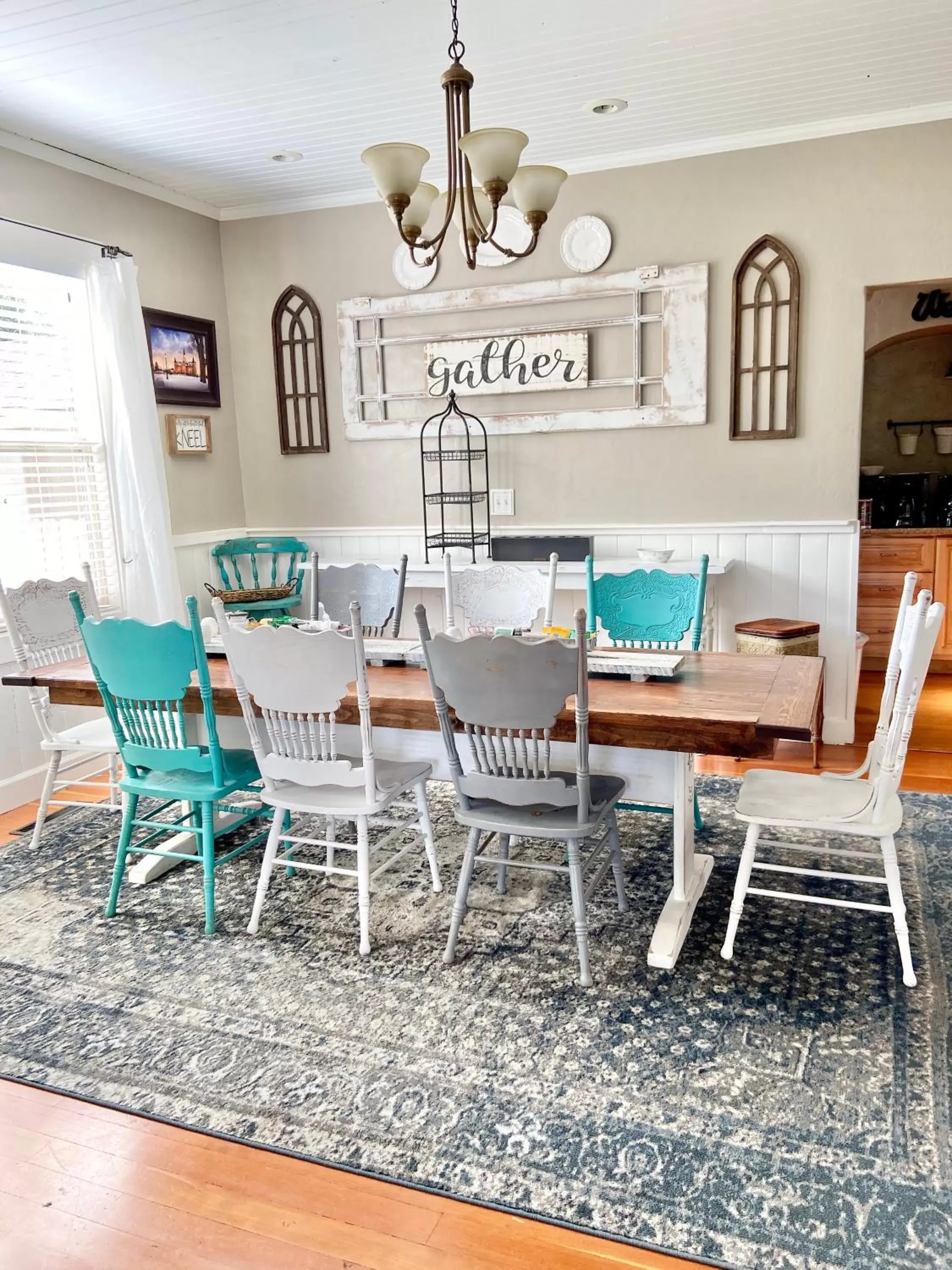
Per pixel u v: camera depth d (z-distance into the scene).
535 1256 1.46
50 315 3.81
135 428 3.93
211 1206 1.59
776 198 3.80
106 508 4.09
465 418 4.42
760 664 2.50
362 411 4.61
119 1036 2.07
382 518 4.68
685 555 4.19
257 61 2.92
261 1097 1.85
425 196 2.39
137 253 4.14
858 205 3.71
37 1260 1.49
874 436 6.08
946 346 5.86
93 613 3.36
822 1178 1.58
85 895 2.80
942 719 4.41
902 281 3.72
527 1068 1.90
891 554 5.44
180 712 2.49
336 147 3.76
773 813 2.18
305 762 2.34
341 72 3.02
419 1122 1.76
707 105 3.44
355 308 4.50
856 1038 1.96
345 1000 2.18
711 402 4.04
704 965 2.28
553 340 4.20
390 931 2.49
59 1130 1.79
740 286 3.91
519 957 2.34
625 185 4.00
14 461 3.66
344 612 3.28
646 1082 1.84
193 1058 1.98
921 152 3.60
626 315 4.09
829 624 4.04
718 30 2.80
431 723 2.25
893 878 2.12
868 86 3.29
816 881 2.73
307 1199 1.59
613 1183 1.59
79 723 3.92
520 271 4.22
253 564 4.74
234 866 2.98
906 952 2.13
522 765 2.15
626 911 2.55
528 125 3.60
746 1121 1.73
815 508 3.98
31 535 3.74
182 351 4.42
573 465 4.30
